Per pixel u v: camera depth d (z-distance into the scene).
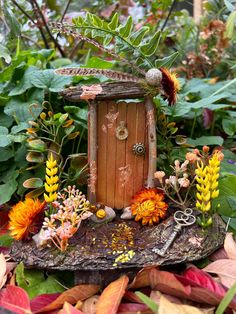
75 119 0.40
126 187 0.35
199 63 0.66
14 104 0.41
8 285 0.30
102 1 0.70
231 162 0.43
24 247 0.32
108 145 0.34
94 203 0.35
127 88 0.33
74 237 0.32
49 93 0.42
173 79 0.33
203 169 0.33
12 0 0.56
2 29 0.50
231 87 0.54
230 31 0.45
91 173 0.34
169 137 0.39
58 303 0.29
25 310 0.28
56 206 0.32
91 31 0.34
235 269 0.30
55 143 0.36
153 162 0.34
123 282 0.30
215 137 0.44
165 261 0.30
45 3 0.67
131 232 0.33
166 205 0.34
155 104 0.37
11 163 0.42
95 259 0.30
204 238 0.32
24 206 0.32
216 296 0.28
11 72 0.44
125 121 0.34
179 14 0.65
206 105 0.43
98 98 0.32
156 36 0.34
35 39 0.72
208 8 0.65
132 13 0.82
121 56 0.35
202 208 0.32
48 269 0.31
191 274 0.30
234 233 0.36
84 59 0.69
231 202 0.37
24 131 0.41
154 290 0.30
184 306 0.26
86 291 0.30
